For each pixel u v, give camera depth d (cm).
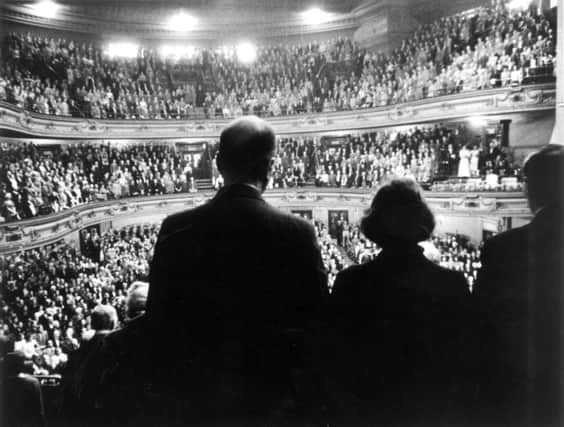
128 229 2719
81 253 2383
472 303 266
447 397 257
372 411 255
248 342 227
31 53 2469
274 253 225
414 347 253
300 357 234
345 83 2917
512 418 271
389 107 2678
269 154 245
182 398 237
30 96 2303
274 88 3055
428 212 265
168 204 2841
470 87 2278
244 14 3066
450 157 2331
